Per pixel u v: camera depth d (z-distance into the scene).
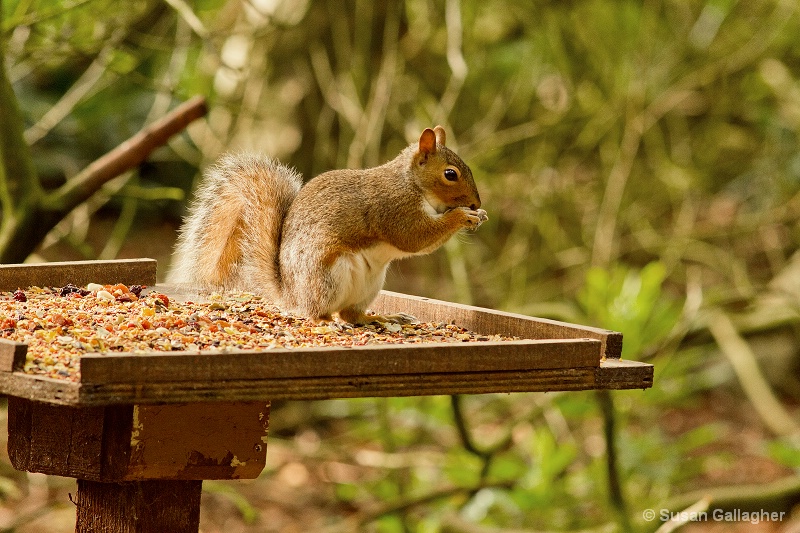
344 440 13.69
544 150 14.65
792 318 12.91
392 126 14.70
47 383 4.29
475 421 13.00
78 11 9.58
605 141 15.13
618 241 13.95
